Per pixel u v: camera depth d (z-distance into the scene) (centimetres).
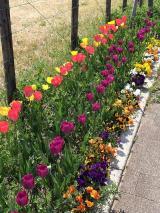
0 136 131
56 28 251
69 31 244
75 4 191
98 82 162
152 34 231
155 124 154
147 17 245
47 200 107
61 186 109
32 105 137
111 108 150
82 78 164
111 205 114
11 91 149
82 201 107
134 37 209
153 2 296
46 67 185
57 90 153
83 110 142
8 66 144
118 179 123
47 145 122
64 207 107
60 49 212
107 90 152
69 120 135
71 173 117
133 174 128
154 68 195
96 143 128
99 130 138
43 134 132
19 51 212
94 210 110
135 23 241
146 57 200
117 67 169
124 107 154
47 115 143
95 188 114
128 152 135
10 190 112
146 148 140
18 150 121
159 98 170
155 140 145
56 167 117
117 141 139
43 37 235
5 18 138
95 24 244
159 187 123
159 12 270
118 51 179
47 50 213
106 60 176
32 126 134
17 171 119
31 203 106
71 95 152
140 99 167
